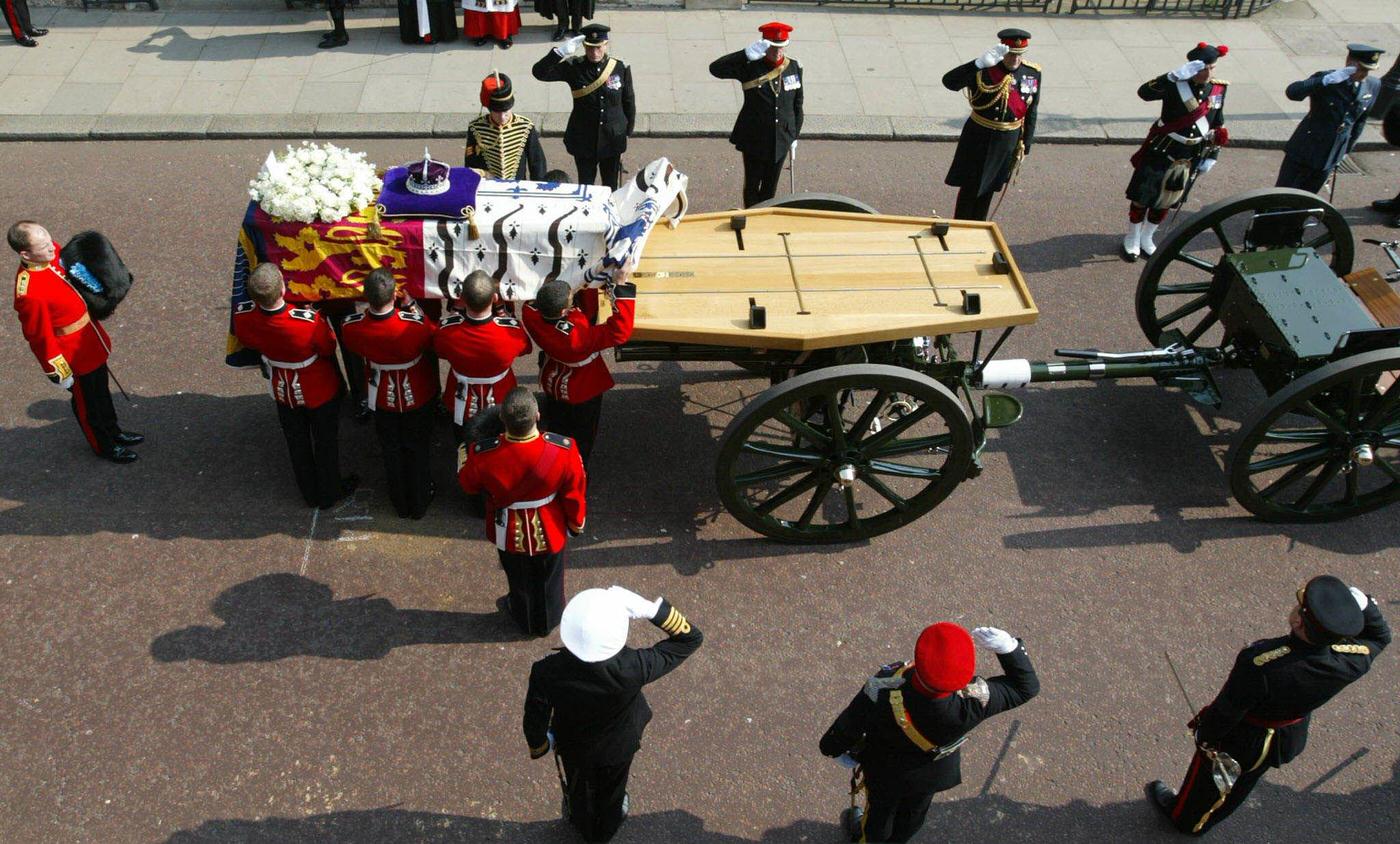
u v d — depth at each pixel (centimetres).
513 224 549
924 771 394
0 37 1030
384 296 509
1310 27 1129
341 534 585
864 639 543
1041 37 1099
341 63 1012
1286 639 397
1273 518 601
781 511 611
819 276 561
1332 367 534
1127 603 564
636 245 527
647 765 488
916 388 517
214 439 640
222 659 521
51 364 559
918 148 947
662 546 587
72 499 597
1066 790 486
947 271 566
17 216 817
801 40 1080
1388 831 473
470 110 952
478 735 495
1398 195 867
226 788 471
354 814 465
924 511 580
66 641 525
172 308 737
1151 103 1002
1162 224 859
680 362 716
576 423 568
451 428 654
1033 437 661
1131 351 731
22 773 472
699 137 946
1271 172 927
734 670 527
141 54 1013
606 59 788
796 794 480
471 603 553
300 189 532
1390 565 585
